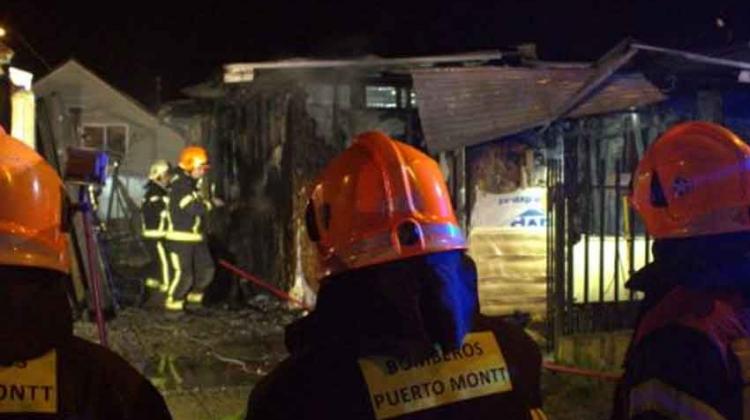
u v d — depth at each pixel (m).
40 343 1.93
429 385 2.05
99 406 1.99
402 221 2.07
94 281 4.83
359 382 2.01
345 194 2.12
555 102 10.87
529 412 2.17
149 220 12.30
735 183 2.30
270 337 10.36
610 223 10.27
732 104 11.80
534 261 11.30
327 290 2.10
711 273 2.24
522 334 2.29
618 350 7.54
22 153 2.03
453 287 2.08
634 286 2.40
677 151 2.37
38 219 1.97
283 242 13.48
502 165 11.30
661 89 11.18
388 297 2.03
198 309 12.52
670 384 2.10
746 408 2.07
